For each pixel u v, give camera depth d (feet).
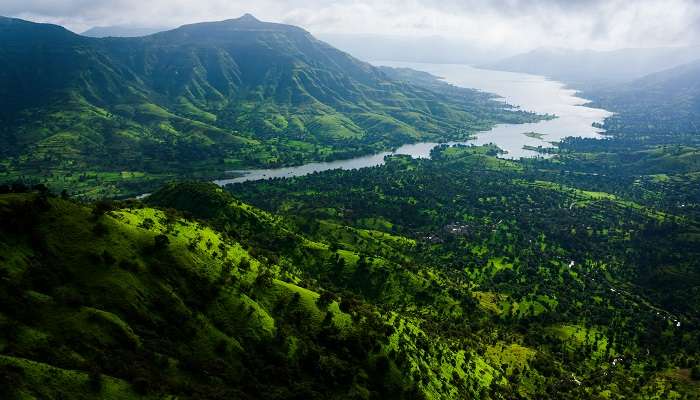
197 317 454.40
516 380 637.71
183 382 383.86
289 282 602.03
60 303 386.73
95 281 422.82
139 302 428.56
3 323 344.08
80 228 460.55
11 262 393.50
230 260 558.97
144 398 345.31
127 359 372.58
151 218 567.18
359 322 545.44
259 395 412.16
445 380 536.01
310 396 432.66
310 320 524.93
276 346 473.67
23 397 293.64
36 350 339.77
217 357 430.61
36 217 440.86
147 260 475.72
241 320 479.41
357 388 464.65
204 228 626.64
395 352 516.73
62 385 317.22
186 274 488.85
